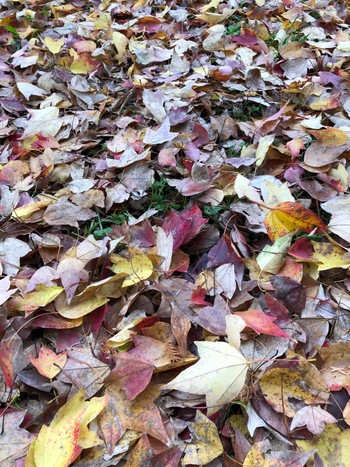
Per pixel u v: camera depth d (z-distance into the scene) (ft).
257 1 3.80
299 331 1.42
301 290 1.47
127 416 1.23
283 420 1.22
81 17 3.97
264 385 1.26
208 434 1.17
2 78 2.96
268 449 1.15
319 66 2.90
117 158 2.19
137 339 1.36
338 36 3.24
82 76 2.83
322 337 1.42
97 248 1.67
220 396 1.20
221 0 3.89
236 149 2.23
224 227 1.82
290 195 1.78
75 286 1.54
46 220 1.82
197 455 1.14
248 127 2.31
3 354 1.33
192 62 3.04
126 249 1.72
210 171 2.00
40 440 1.14
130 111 2.53
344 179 1.93
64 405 1.20
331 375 1.30
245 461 1.11
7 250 1.74
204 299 1.53
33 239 1.77
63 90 2.80
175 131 2.32
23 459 1.15
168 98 2.55
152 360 1.31
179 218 1.71
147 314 1.53
